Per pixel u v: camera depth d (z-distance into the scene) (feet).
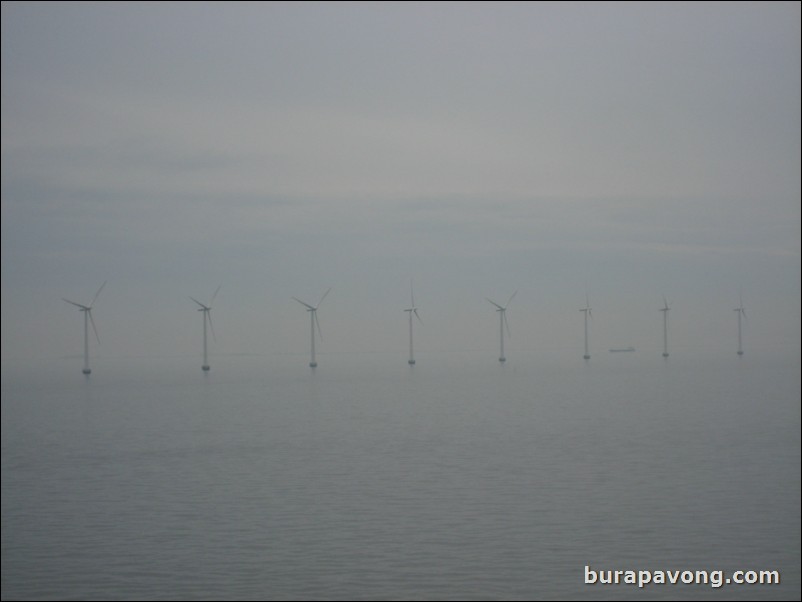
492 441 632.79
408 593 285.84
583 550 328.90
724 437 637.30
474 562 315.58
